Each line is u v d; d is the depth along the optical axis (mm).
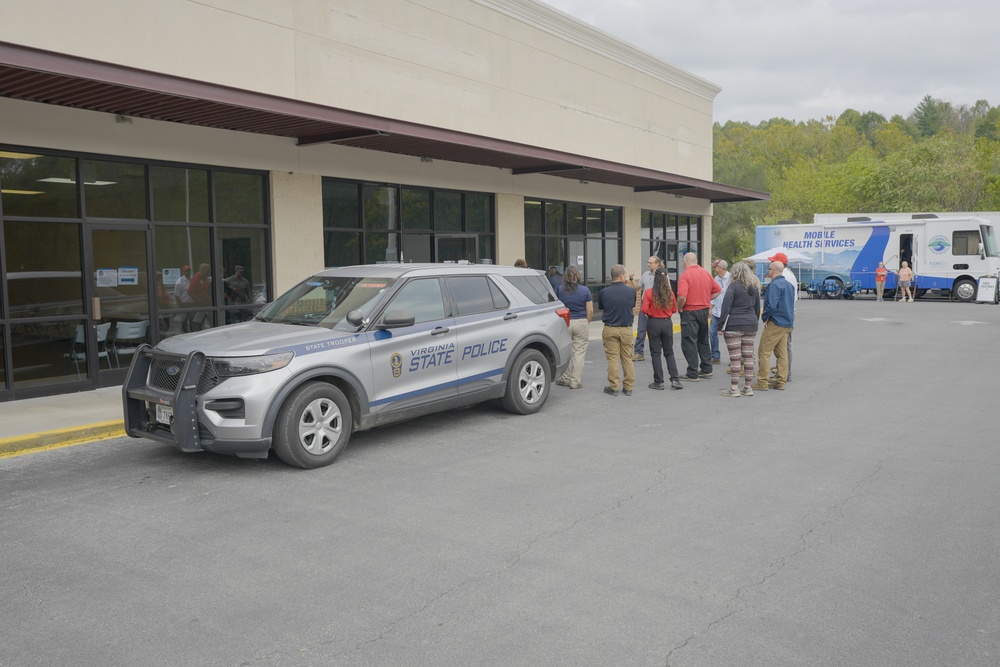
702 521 5645
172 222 12109
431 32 16203
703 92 27969
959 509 5852
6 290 10258
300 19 13453
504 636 3980
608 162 18438
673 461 7316
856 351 15859
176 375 7062
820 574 4691
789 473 6875
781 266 11055
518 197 19109
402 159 15766
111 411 9500
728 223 53875
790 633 3973
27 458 7676
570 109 20750
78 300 11039
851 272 34062
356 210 15148
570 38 20609
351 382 7488
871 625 4051
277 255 13492
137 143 11461
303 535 5461
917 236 32281
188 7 11766
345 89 14336
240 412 6824
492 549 5156
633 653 3793
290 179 13648
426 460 7426
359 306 7949
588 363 14273
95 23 10664
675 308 11641
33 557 5113
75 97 9984
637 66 23750
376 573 4793
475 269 9148
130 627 4137
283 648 3893
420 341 8172
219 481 6805
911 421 9023
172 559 5055
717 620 4121
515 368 9297
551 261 20719
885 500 6082
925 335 18844
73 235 10969
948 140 58250
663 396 10797
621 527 5539
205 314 12641
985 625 4043
